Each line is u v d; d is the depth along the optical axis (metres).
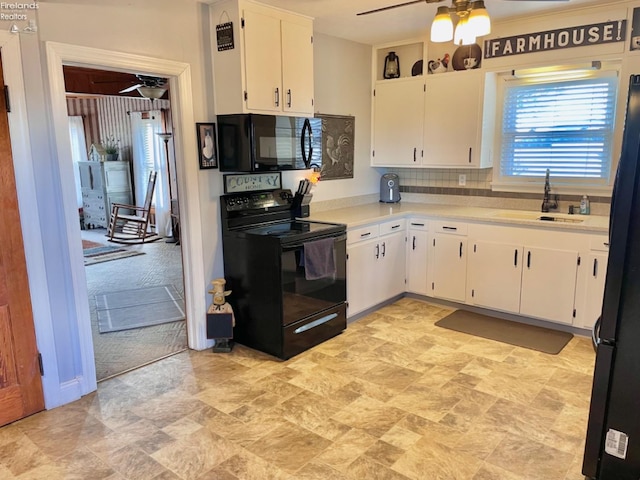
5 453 2.34
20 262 2.57
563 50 3.80
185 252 3.48
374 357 3.40
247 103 3.29
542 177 4.30
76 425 2.58
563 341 3.63
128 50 2.91
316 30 4.18
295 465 2.22
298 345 3.46
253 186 3.78
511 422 2.56
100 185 8.78
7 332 2.56
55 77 2.59
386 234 4.30
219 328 3.47
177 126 3.29
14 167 2.50
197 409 2.73
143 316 4.38
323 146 4.46
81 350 2.87
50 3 2.54
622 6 3.51
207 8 3.31
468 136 4.39
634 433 1.90
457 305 4.42
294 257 3.35
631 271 1.82
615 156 3.84
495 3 3.52
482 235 4.07
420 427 2.52
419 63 4.71
